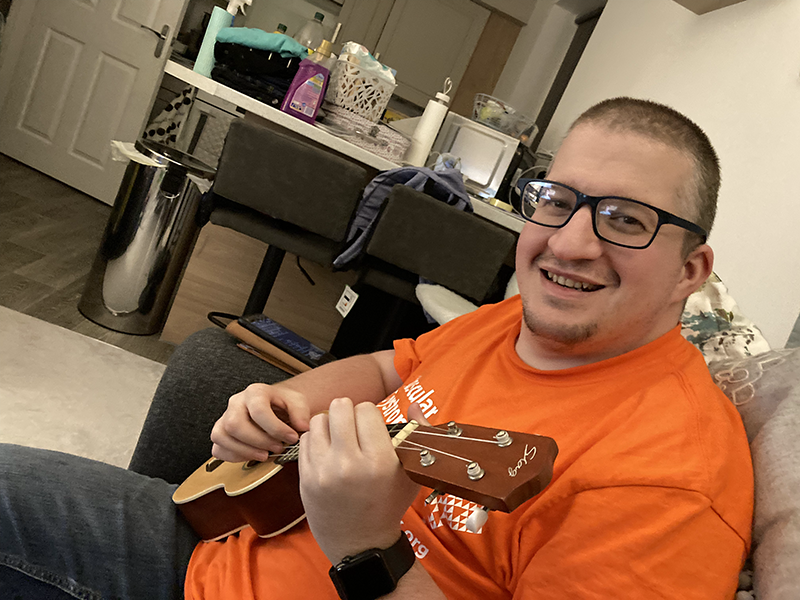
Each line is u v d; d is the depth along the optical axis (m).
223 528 0.91
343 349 2.72
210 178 2.50
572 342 0.80
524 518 0.69
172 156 2.50
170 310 2.56
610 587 0.59
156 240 2.44
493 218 2.59
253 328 1.27
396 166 2.48
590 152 0.81
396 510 0.62
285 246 2.18
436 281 2.15
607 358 0.81
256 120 2.58
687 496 0.61
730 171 1.99
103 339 2.40
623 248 0.76
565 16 4.89
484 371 0.91
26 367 2.01
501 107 3.03
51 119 4.19
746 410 0.82
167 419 1.14
